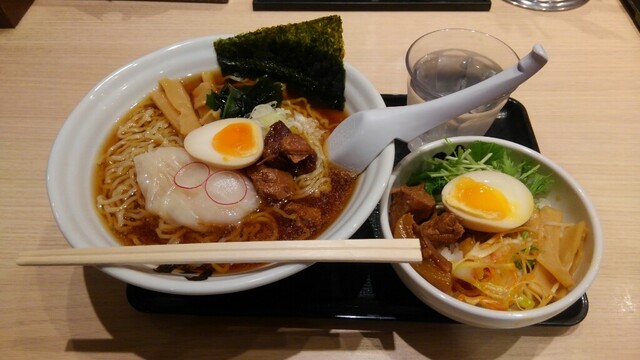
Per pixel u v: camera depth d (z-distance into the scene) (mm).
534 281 240
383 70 389
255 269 221
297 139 279
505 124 341
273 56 319
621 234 290
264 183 275
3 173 323
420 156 277
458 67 344
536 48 239
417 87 312
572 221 259
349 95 302
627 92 373
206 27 423
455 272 240
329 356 243
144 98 315
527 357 242
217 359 241
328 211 274
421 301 248
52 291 266
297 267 209
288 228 271
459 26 425
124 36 417
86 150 275
